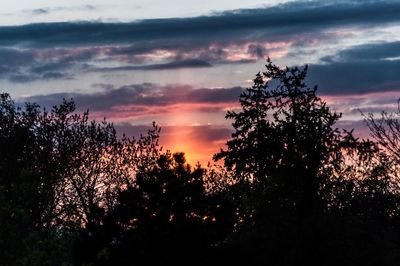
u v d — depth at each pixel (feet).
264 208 163.84
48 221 99.19
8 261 65.00
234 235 127.34
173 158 101.40
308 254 121.49
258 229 135.44
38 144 171.53
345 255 122.21
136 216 96.99
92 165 176.35
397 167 198.39
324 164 195.42
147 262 94.22
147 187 97.81
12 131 168.96
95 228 96.17
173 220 96.68
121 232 96.94
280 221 152.46
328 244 121.90
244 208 162.30
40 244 64.49
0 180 75.15
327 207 177.99
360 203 185.88
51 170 165.89
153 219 96.37
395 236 161.58
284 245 121.90
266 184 174.81
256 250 120.98
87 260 93.09
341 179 190.19
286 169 182.80
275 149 220.23
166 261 94.94
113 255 93.86
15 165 122.31
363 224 136.67
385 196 191.52
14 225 66.33
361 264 122.42
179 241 95.04
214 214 98.58
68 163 172.55
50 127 176.55
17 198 69.26
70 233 91.61
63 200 164.14
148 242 94.53
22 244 65.92
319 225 123.34
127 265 93.86
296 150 203.82
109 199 170.60
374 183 192.13
